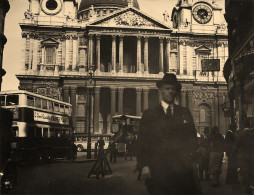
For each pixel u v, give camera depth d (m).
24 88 70.19
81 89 72.69
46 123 32.72
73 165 29.56
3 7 46.09
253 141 13.79
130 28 72.44
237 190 14.35
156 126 6.06
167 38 74.19
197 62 77.19
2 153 13.87
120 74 71.06
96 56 71.31
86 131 67.62
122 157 43.62
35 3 74.12
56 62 72.69
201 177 18.39
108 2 94.75
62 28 73.25
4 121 14.01
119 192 14.09
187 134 6.10
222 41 77.56
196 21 78.75
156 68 77.56
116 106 73.31
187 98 72.94
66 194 13.70
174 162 5.94
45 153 31.58
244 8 25.39
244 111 25.58
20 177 20.11
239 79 26.47
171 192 5.91
